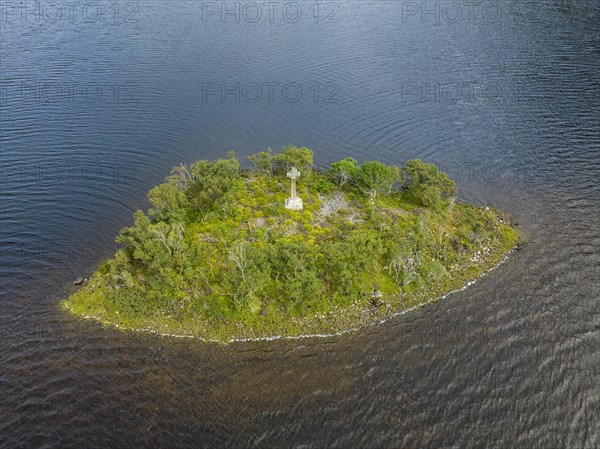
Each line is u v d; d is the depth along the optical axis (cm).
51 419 6259
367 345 7344
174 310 7769
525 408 6366
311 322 7656
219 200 9269
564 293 8175
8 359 7088
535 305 7975
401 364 7038
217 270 8188
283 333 7494
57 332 7538
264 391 6638
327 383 6756
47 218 10056
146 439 6019
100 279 8256
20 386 6694
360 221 9300
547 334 7444
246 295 7694
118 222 10044
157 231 8112
